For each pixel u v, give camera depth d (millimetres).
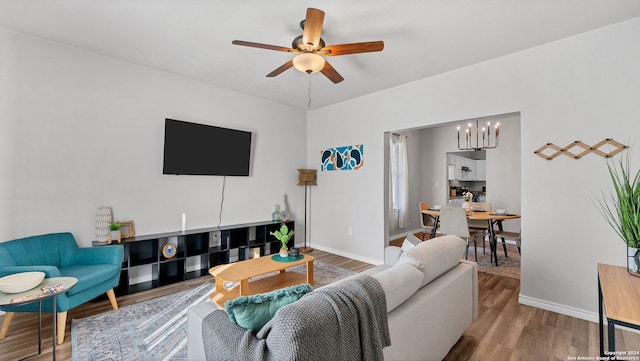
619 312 1237
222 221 4113
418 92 3664
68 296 2143
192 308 1433
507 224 5727
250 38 2664
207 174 3889
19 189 2607
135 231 3301
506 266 3971
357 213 4438
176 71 3512
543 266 2695
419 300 1531
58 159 2811
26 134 2643
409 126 3760
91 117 3006
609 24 2369
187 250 3654
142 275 3395
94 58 3016
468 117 3203
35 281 1875
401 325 1365
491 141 5992
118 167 3186
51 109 2771
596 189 2443
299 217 5176
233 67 3361
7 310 2100
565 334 2242
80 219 2934
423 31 2480
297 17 2301
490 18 2281
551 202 2658
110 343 2082
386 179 4145
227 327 1182
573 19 2295
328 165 4902
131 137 3277
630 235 1795
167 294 3029
